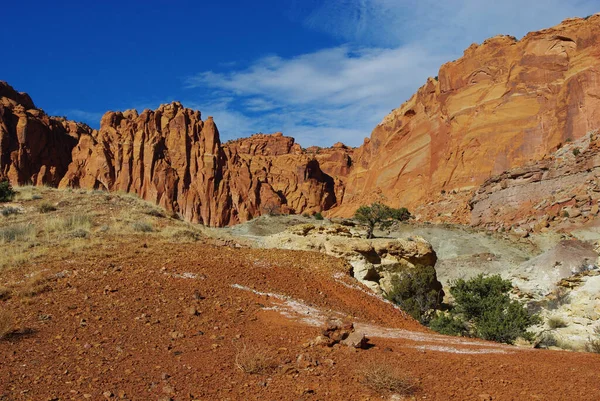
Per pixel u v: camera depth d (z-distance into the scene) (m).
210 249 18.64
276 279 15.84
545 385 8.06
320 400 7.38
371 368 8.33
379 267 29.09
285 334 10.45
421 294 26.92
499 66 101.88
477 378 8.32
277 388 7.74
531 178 76.19
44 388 7.48
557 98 89.44
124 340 9.70
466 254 57.56
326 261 19.12
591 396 7.57
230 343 9.73
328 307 14.45
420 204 97.62
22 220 22.34
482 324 19.92
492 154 93.88
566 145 80.31
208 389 7.64
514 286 32.41
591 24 89.56
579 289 28.62
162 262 15.78
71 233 19.83
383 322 14.62
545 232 62.69
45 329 10.20
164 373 8.11
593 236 57.09
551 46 94.56
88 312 11.27
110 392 7.34
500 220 73.62
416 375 8.44
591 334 23.34
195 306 12.06
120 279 13.79
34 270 14.52
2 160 105.00
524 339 18.91
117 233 20.53
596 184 66.56
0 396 7.14
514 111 94.94
